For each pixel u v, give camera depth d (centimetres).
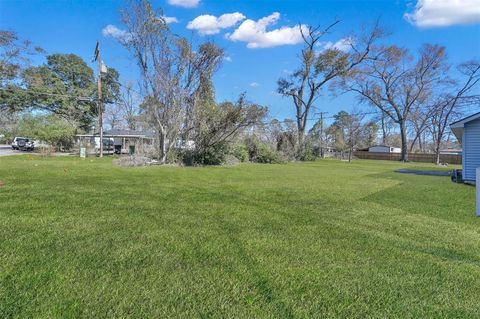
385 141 6050
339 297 254
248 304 238
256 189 838
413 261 337
